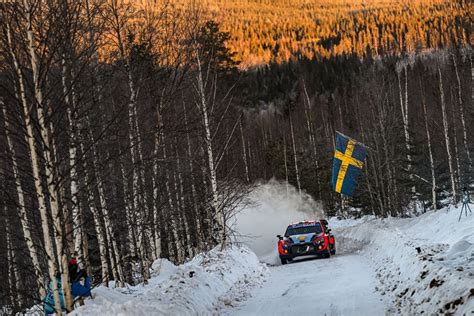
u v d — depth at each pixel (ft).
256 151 354.95
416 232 121.80
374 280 78.84
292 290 77.71
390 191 205.98
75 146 57.67
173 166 106.93
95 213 75.92
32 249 70.18
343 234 199.82
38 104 49.19
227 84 161.17
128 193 81.97
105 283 83.10
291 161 316.81
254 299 73.26
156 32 95.14
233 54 190.29
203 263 96.78
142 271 86.48
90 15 70.64
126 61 84.79
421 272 61.87
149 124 90.74
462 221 103.65
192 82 110.83
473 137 214.07
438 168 221.25
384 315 54.19
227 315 62.39
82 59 60.85
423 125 234.99
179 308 56.54
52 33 52.26
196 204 129.29
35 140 51.57
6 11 48.85
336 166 204.64
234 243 130.21
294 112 427.74
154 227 97.19
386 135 207.21
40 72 49.32
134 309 49.93
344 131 302.25
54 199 50.01
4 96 49.29
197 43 110.42
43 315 66.64
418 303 53.72
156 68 93.04
